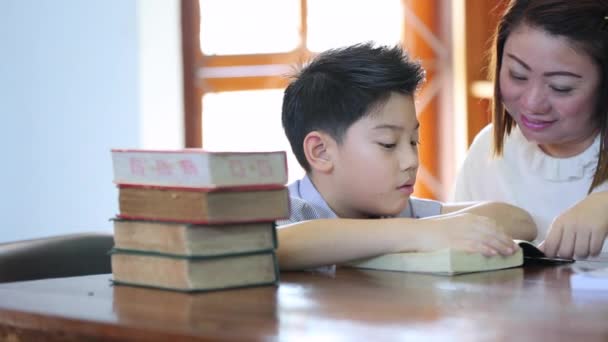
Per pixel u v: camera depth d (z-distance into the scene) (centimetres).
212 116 392
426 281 142
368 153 179
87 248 204
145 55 371
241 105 391
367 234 158
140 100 370
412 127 183
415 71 183
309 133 187
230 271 133
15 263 192
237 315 112
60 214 384
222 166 128
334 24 387
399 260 156
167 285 133
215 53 390
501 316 110
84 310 117
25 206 388
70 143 381
